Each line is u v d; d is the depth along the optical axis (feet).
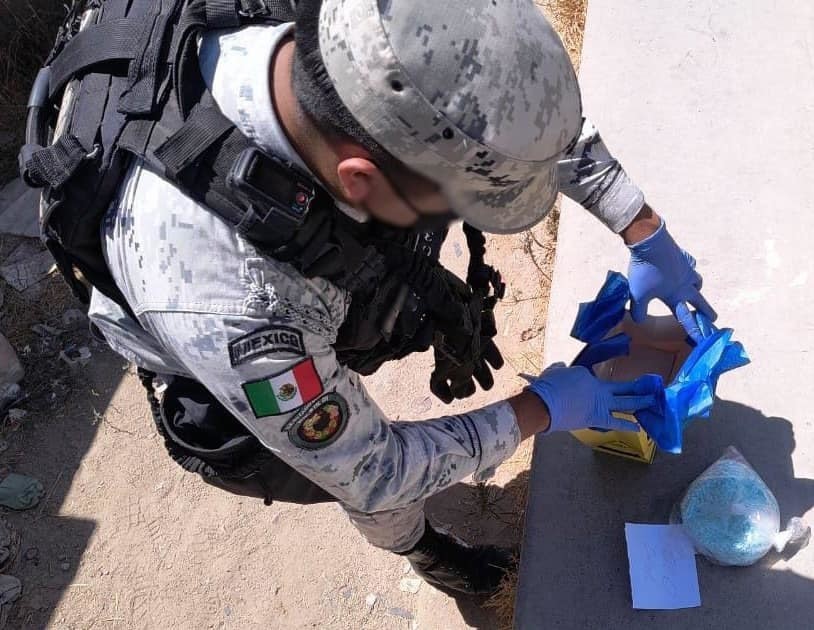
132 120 3.51
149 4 3.76
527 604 5.57
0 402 9.29
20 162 3.90
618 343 5.21
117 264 3.66
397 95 2.88
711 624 5.24
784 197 6.48
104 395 9.30
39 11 11.93
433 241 4.55
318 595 7.70
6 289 10.21
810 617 5.09
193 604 7.89
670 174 6.79
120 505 8.58
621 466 5.81
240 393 3.58
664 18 7.54
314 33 3.08
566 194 5.26
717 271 6.30
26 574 8.31
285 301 3.53
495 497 7.56
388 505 4.15
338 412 3.74
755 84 7.05
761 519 5.23
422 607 7.42
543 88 2.97
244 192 3.23
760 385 5.82
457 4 2.87
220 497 8.44
